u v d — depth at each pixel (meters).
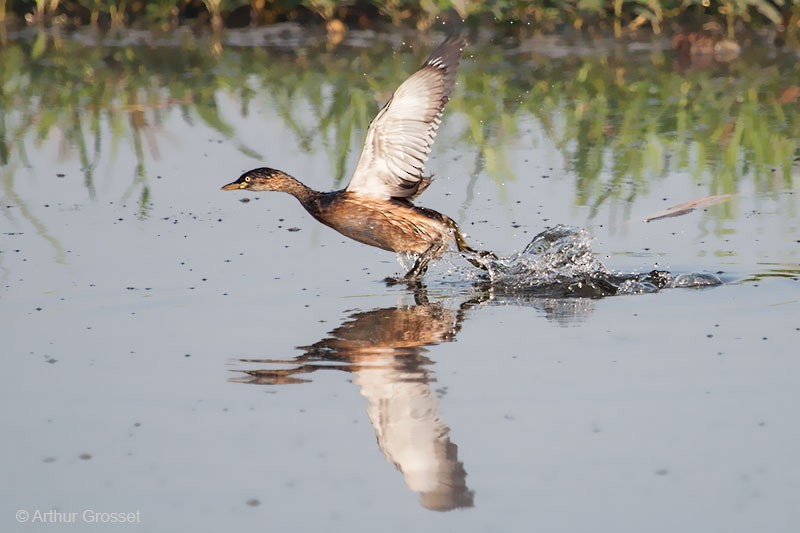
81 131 19.05
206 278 11.92
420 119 11.80
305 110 20.08
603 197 14.87
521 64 23.84
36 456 7.79
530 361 9.39
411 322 10.52
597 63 23.67
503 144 17.75
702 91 21.00
